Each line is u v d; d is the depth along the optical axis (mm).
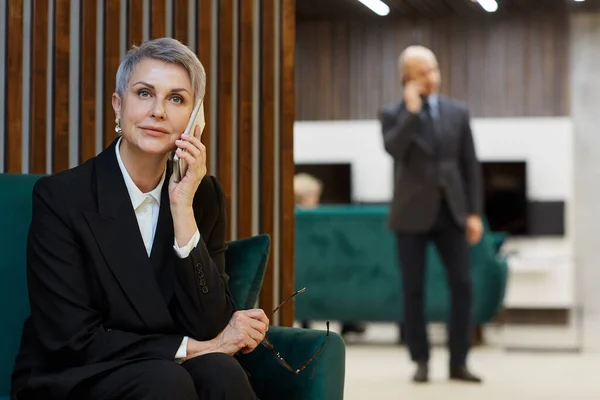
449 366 6977
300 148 12742
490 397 6273
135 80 2857
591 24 12711
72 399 2697
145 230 2963
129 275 2826
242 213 4211
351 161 12570
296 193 10336
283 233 4293
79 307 2777
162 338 2785
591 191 12922
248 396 2740
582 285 12930
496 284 8656
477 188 6789
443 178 6660
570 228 11992
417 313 6844
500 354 8688
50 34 4004
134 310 2830
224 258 3154
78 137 4016
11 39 3910
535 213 12031
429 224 6676
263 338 2928
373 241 8664
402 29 13141
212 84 4184
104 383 2656
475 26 12922
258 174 4293
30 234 2875
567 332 10859
